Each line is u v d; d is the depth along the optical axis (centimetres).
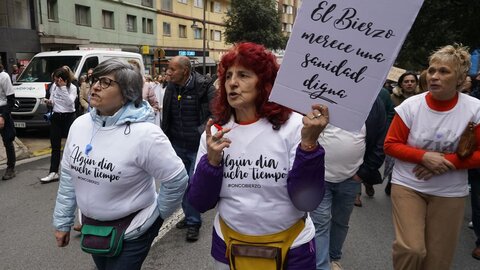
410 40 1220
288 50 164
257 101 175
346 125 163
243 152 174
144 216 214
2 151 793
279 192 173
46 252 381
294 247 178
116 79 203
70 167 215
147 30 3195
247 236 177
